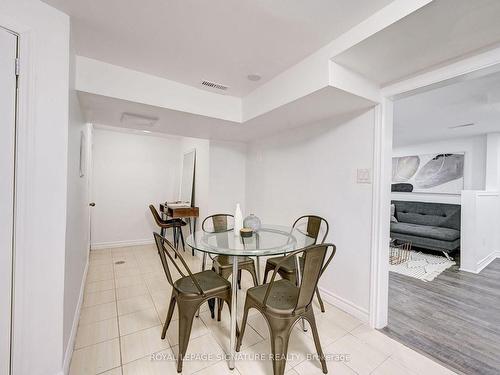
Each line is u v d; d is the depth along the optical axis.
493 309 2.30
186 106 2.34
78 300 2.08
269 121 2.61
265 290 1.66
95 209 4.26
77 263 2.03
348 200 2.24
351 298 2.19
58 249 1.32
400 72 1.79
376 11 1.33
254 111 2.46
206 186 3.79
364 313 2.06
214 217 2.69
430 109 2.93
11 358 1.21
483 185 4.24
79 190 2.09
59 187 1.33
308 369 1.52
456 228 4.19
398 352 1.68
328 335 1.88
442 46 1.45
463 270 3.40
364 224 2.09
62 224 1.33
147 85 2.12
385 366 1.55
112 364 1.54
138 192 4.65
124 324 1.97
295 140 2.91
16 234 1.20
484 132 4.10
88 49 1.76
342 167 2.30
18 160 1.21
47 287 1.29
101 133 4.29
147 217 4.75
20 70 1.21
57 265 1.32
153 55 1.84
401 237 4.41
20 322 1.22
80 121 2.10
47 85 1.29
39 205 1.27
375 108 2.01
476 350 1.71
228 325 1.99
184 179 4.73
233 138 3.64
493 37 1.35
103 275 3.05
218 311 2.05
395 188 5.38
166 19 1.44
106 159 4.34
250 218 2.21
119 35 1.60
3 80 1.17
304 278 1.36
